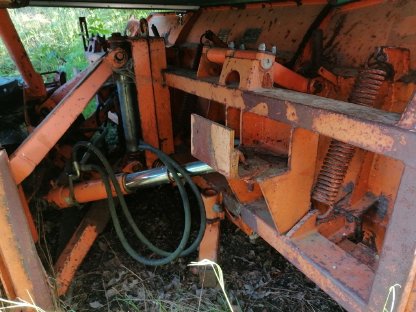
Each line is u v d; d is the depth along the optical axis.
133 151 2.04
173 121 2.49
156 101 1.99
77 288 1.83
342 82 1.44
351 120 0.86
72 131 2.42
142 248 2.09
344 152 1.22
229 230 2.18
